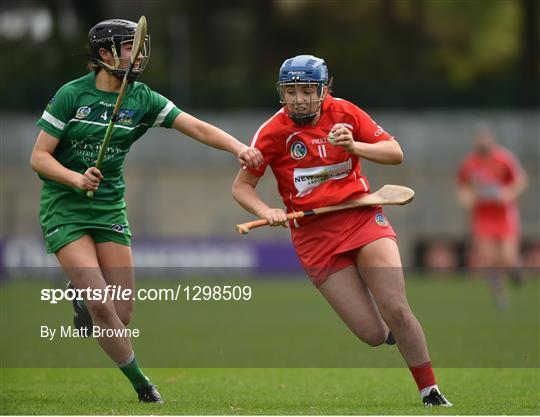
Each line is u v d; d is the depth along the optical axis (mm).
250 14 135750
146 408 23750
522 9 118312
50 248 24797
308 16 137750
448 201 89312
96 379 30344
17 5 126500
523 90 100500
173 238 76750
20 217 92000
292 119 24516
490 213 56562
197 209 93000
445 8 142125
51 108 24500
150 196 93438
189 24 128375
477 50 140125
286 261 76812
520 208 88125
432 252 80062
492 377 31109
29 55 118375
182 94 103312
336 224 24656
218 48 136625
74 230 24656
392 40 132000
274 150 24844
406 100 101062
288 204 25375
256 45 123375
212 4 135750
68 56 117812
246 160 24469
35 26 126062
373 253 24203
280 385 29578
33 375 31281
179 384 29688
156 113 25312
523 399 25766
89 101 24609
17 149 93562
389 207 87812
